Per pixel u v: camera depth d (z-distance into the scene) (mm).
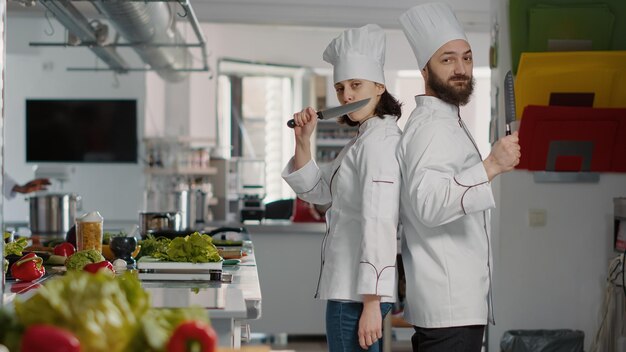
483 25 6629
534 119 4723
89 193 9398
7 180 6473
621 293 4578
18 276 2760
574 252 4953
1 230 1838
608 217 4934
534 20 4789
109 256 3473
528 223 4945
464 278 2508
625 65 4691
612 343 4613
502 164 2404
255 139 10516
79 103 9203
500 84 5000
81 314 1231
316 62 10469
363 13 6480
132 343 1270
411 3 6488
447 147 2475
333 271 2613
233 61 10141
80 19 5426
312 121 2814
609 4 4785
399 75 10148
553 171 4891
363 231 2479
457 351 2504
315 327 6402
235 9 6422
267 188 10562
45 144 9203
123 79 9359
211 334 1204
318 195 2938
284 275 6387
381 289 2451
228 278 2762
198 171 8406
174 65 7590
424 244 2535
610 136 4762
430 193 2408
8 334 1251
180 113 9758
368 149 2539
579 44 4801
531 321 4961
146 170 8781
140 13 5309
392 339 6211
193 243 2750
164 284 2633
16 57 9273
